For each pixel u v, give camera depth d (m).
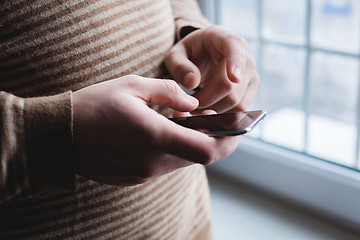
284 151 1.11
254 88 0.62
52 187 0.42
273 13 1.43
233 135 0.42
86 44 0.46
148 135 0.40
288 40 1.17
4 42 0.43
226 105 0.57
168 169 0.44
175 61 0.54
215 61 0.57
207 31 0.56
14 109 0.39
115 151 0.41
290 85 1.43
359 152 1.13
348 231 1.02
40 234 0.48
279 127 1.33
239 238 1.03
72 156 0.40
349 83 1.38
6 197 0.40
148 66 0.52
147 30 0.52
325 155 1.19
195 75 0.52
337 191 1.01
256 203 1.15
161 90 0.44
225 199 1.17
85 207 0.48
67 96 0.40
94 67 0.47
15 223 0.47
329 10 1.34
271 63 1.38
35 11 0.43
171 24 0.59
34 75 0.45
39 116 0.39
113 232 0.50
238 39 0.54
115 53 0.48
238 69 0.51
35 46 0.44
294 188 1.09
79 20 0.45
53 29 0.44
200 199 0.67
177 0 0.70
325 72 1.38
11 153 0.39
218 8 1.20
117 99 0.40
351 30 1.34
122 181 0.44
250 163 1.17
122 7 0.48
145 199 0.52
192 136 0.41
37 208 0.46
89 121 0.40
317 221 1.06
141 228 0.53
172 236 0.58
